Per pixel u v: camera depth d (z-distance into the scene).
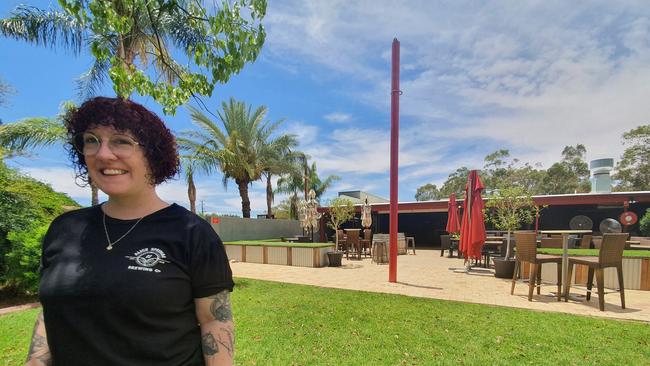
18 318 4.16
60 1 1.60
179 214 1.13
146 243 1.02
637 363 2.87
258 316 4.20
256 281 6.89
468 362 2.90
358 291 5.75
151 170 1.17
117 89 1.94
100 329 0.93
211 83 2.27
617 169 24.27
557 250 7.09
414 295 5.52
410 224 20.12
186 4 2.08
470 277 7.46
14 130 7.65
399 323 3.92
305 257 9.75
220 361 1.06
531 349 3.16
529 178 28.39
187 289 1.04
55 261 1.02
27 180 6.67
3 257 5.53
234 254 11.23
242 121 16.62
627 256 6.31
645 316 4.25
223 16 1.97
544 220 15.92
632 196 11.80
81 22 1.68
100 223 1.08
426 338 3.43
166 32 5.01
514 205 8.73
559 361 2.91
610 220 10.78
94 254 0.99
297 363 2.89
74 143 1.17
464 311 4.42
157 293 0.95
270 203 20.31
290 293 5.59
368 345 3.26
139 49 4.82
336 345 3.27
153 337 0.95
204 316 1.07
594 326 3.81
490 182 28.73
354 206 14.38
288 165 18.33
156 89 2.14
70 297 0.94
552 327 3.77
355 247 12.88
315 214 13.45
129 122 1.11
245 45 2.06
